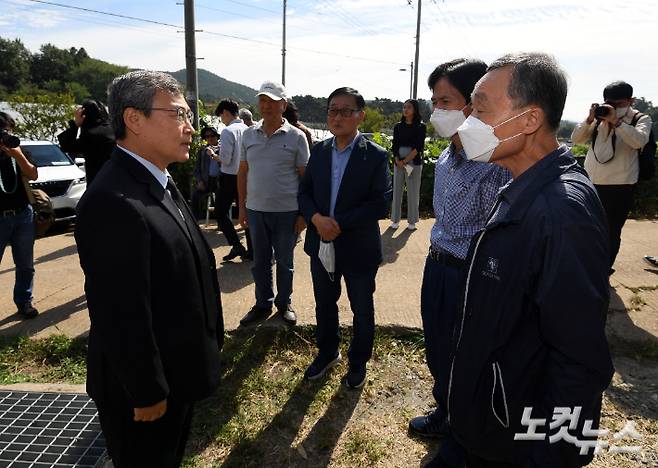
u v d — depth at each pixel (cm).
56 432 239
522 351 127
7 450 226
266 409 275
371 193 274
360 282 281
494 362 130
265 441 250
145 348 143
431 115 199
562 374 117
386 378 305
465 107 191
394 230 657
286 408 276
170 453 172
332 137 286
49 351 331
